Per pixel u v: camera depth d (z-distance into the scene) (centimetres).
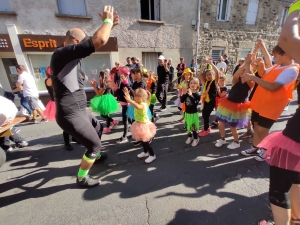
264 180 227
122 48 771
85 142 202
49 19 636
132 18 750
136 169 259
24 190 223
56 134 399
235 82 283
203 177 236
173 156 289
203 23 881
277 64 218
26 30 618
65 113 186
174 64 888
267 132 245
